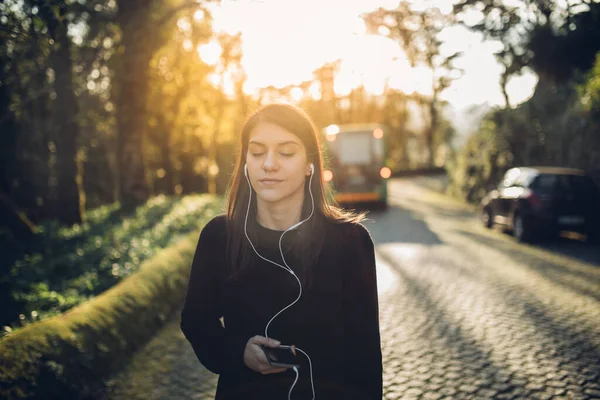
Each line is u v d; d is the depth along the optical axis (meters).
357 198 19.02
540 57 13.71
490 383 3.97
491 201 13.83
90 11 8.28
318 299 1.35
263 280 1.36
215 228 1.45
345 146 19.12
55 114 10.66
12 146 9.89
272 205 1.40
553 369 4.23
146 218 10.80
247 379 1.36
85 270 6.51
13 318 4.69
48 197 12.18
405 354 4.63
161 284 5.91
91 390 3.63
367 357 1.36
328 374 1.35
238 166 1.46
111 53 9.90
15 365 3.13
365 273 1.39
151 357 4.56
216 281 1.42
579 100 14.38
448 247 10.78
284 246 1.37
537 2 13.76
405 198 27.38
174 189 19.78
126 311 4.81
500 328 5.34
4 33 4.77
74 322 3.99
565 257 9.54
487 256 9.66
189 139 22.00
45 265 6.77
